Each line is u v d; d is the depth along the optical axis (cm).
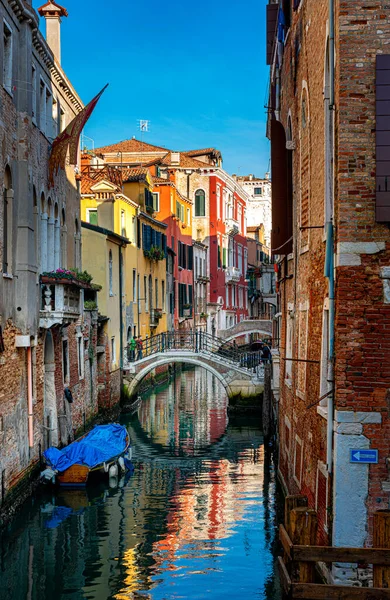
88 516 1600
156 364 3166
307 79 1261
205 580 1228
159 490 1841
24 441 1627
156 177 4784
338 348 930
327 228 992
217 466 2136
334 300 970
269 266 3075
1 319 1450
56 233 2091
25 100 1633
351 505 924
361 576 933
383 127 914
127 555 1351
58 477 1822
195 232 5678
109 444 2023
